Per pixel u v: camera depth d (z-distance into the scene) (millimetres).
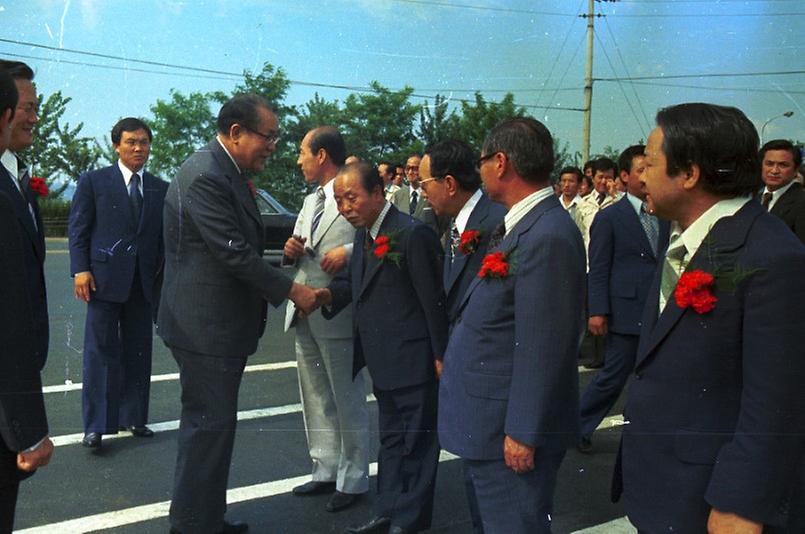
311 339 3074
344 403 2975
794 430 1322
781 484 1333
